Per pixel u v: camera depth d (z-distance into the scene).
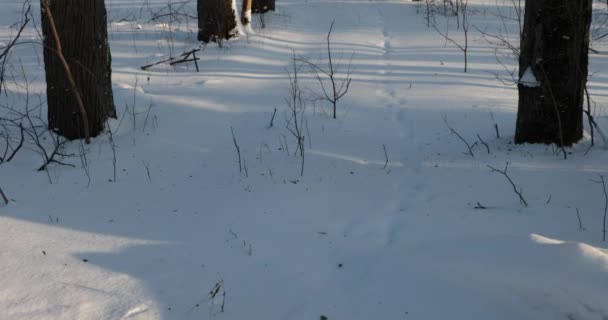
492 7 15.34
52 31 5.82
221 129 6.73
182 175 5.47
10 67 8.76
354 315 3.31
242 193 5.04
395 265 3.70
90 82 6.12
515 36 11.62
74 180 5.28
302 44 11.34
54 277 3.69
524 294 3.13
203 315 3.35
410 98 7.79
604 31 11.48
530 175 5.12
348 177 5.36
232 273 3.77
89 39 6.03
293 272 3.78
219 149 6.15
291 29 12.64
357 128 6.73
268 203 4.82
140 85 8.27
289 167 5.61
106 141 6.20
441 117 6.98
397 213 4.62
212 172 5.54
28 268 3.79
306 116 7.11
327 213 4.64
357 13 14.74
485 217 4.40
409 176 5.38
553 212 4.44
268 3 13.90
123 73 8.80
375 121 6.97
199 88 8.20
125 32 11.77
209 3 10.84
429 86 8.30
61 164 5.60
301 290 3.59
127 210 4.71
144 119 6.93
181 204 4.84
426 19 13.69
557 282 3.12
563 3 5.29
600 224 4.23
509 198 4.74
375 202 4.84
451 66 9.41
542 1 5.34
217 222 4.49
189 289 3.59
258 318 3.33
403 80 8.66
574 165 5.28
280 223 4.46
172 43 10.77
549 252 3.33
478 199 4.76
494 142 6.01
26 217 4.52
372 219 4.51
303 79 8.76
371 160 5.80
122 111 7.09
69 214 4.61
